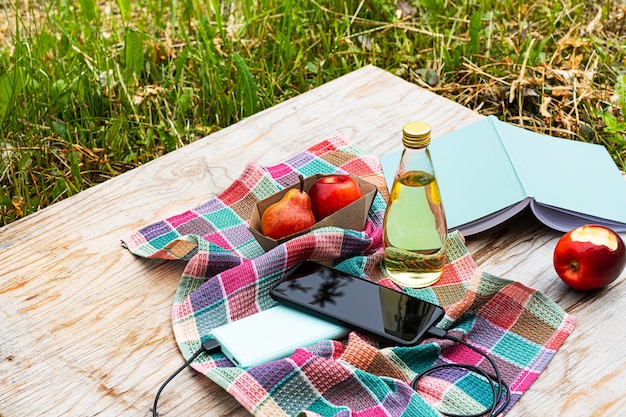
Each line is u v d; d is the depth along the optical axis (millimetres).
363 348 1335
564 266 1446
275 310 1417
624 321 1418
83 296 1481
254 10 2531
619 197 1600
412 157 1397
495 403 1299
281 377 1306
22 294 1487
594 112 2152
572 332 1405
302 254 1462
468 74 2305
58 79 2213
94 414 1327
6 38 2664
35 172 2059
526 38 2389
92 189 1682
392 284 1471
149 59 2393
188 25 2531
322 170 1673
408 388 1310
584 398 1325
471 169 1610
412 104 1860
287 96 2271
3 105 2006
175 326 1416
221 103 2209
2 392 1354
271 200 1508
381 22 2480
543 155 1646
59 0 2480
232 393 1302
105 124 2170
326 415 1293
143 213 1628
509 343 1392
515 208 1535
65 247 1564
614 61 2350
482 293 1411
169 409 1328
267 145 1771
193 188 1678
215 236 1562
